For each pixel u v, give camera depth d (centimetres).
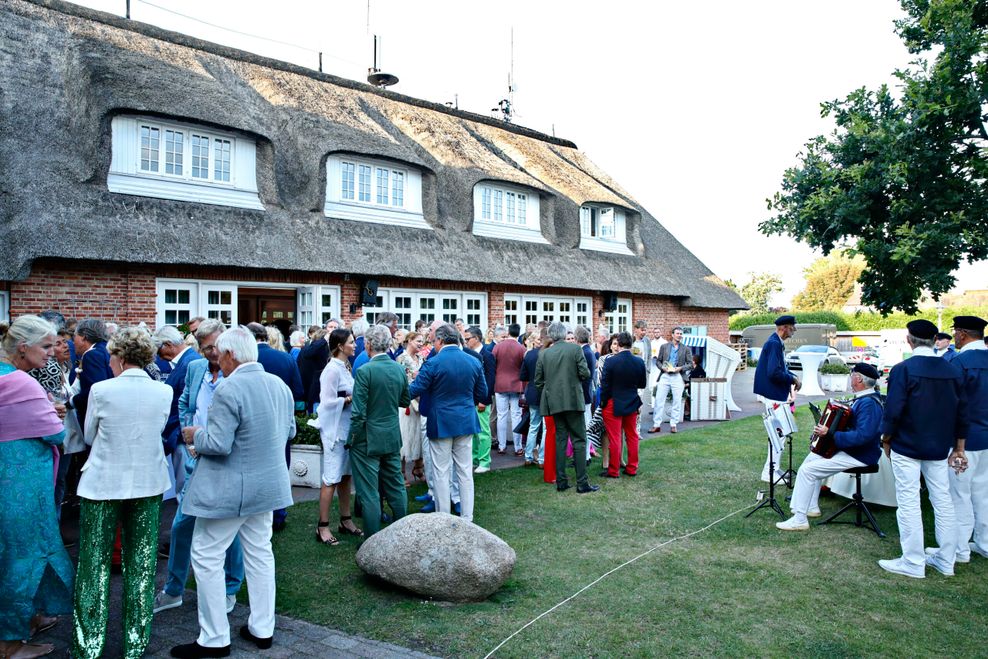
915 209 741
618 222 2164
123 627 383
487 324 1627
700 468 923
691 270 2395
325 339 904
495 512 709
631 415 877
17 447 379
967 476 575
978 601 482
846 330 4209
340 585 502
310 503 737
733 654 399
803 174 825
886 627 438
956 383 535
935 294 748
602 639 417
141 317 1071
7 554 375
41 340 390
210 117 1184
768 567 548
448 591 470
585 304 1917
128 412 383
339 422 602
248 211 1227
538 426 944
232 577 473
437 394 634
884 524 671
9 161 987
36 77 1127
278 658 390
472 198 1631
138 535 387
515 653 398
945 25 718
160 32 1510
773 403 752
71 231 973
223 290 1178
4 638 378
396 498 605
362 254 1334
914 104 740
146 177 1144
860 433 623
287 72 1672
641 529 651
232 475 389
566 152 2461
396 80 2191
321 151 1353
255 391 402
